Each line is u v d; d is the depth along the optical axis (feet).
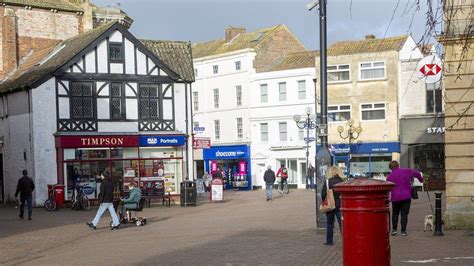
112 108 108.68
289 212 80.07
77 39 117.60
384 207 22.68
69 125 105.29
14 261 45.57
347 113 159.84
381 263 22.43
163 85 112.98
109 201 67.05
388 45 157.89
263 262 39.06
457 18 46.96
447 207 52.85
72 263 42.86
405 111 152.66
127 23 155.12
